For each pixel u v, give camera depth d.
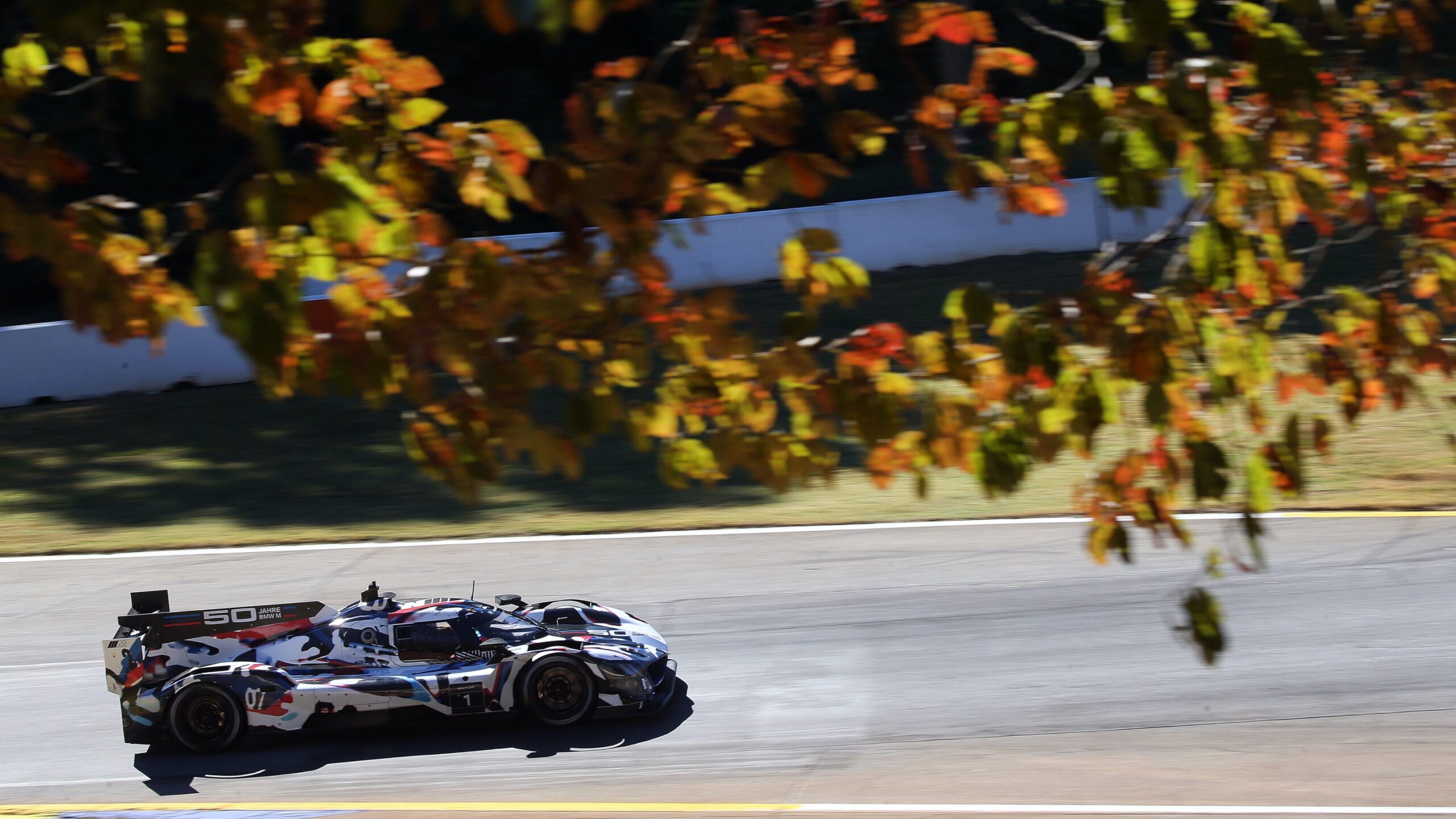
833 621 40.97
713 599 43.94
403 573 48.72
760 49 10.77
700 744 32.50
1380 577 41.47
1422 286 12.27
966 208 88.31
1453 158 12.44
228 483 61.75
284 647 34.72
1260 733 30.94
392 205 9.49
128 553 52.81
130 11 7.56
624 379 10.60
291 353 9.77
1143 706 32.91
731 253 86.62
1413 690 32.81
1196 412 11.75
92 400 78.06
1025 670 35.84
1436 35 85.31
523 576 47.66
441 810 29.56
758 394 11.09
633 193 9.30
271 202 7.73
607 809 28.97
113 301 9.95
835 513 53.66
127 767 33.62
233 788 31.83
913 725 32.78
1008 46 103.38
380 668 34.41
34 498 60.34
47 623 45.22
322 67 10.39
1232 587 41.47
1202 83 10.10
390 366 9.73
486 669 34.41
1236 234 10.41
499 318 9.30
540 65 112.75
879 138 10.40
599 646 34.81
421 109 10.31
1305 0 10.31
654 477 60.81
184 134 97.81
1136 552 45.31
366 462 64.25
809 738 32.41
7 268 102.81
